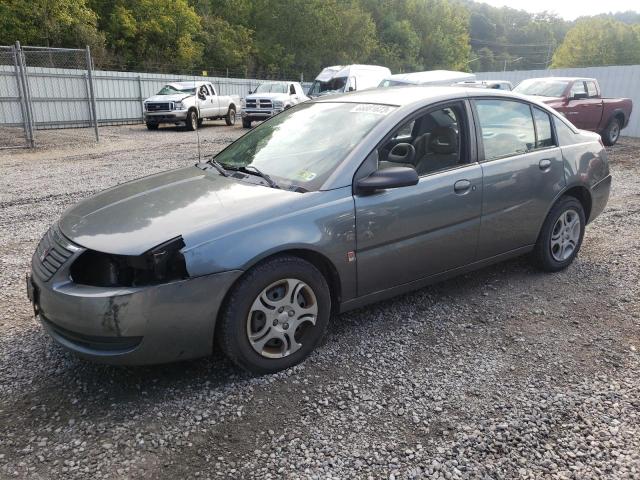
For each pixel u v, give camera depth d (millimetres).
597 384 3080
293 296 3150
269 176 3523
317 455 2484
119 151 13703
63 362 3299
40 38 28766
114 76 22984
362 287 3459
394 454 2496
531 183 4301
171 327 2799
